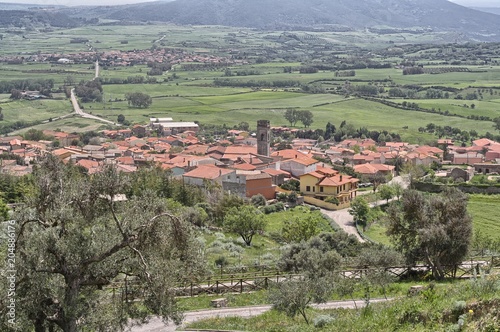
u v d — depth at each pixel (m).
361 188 164.50
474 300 29.91
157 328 41.06
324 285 41.84
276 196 145.25
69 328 31.39
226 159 178.25
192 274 37.31
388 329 31.45
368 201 142.62
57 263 31.88
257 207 130.25
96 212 33.47
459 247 55.00
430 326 29.86
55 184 33.38
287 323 40.47
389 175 171.75
